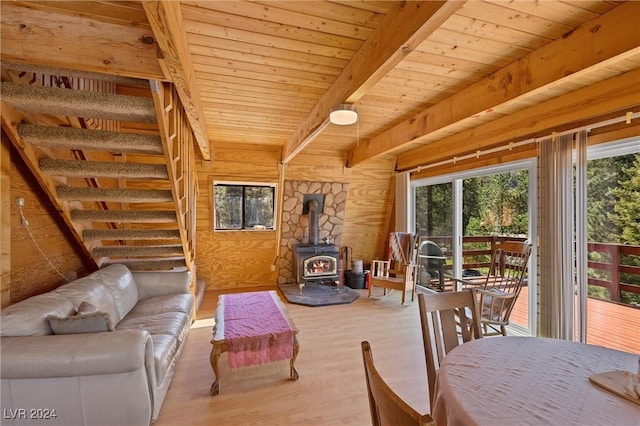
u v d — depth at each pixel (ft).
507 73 7.36
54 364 5.09
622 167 8.39
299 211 17.83
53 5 5.18
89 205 10.51
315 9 5.42
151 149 7.57
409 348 9.81
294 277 18.11
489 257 12.89
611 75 7.65
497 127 11.21
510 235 11.82
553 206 9.25
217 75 7.88
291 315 13.12
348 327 11.66
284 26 5.91
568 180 8.90
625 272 8.39
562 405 3.31
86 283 8.02
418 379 7.97
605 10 5.37
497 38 6.24
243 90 8.80
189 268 12.08
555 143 9.23
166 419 6.36
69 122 8.75
